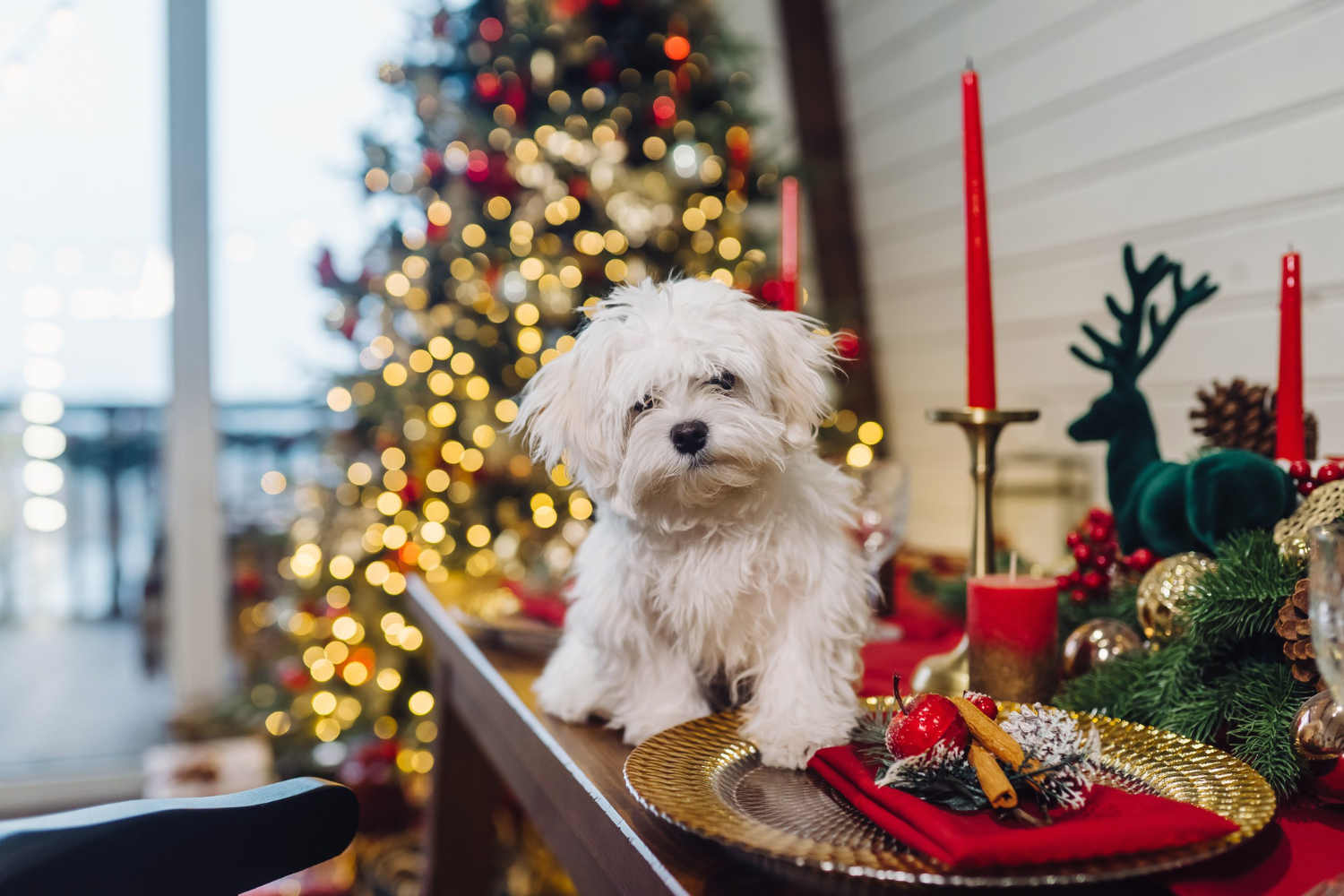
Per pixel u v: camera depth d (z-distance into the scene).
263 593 3.08
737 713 0.76
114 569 3.09
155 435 3.10
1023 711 0.65
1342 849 0.58
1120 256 2.07
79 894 0.66
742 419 0.72
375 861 2.05
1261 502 0.82
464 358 2.46
